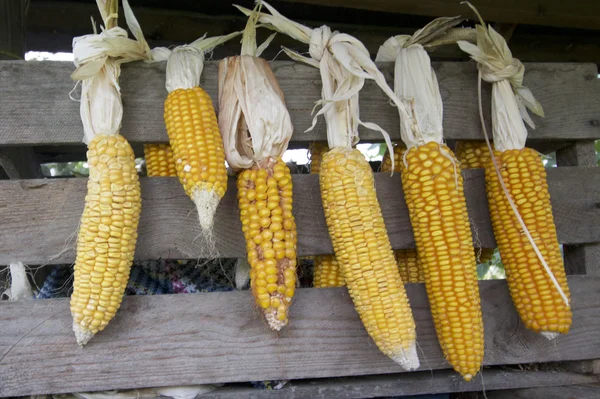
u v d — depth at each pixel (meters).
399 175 2.21
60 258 1.94
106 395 1.93
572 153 2.45
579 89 2.39
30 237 1.92
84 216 1.73
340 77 2.07
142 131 2.05
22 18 2.55
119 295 1.74
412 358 1.77
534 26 3.95
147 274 2.29
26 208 1.93
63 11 3.42
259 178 1.82
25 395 1.86
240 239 2.03
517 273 2.00
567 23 3.20
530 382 2.15
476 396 2.31
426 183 1.94
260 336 2.00
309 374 2.01
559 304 1.93
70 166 5.71
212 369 1.95
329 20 3.86
